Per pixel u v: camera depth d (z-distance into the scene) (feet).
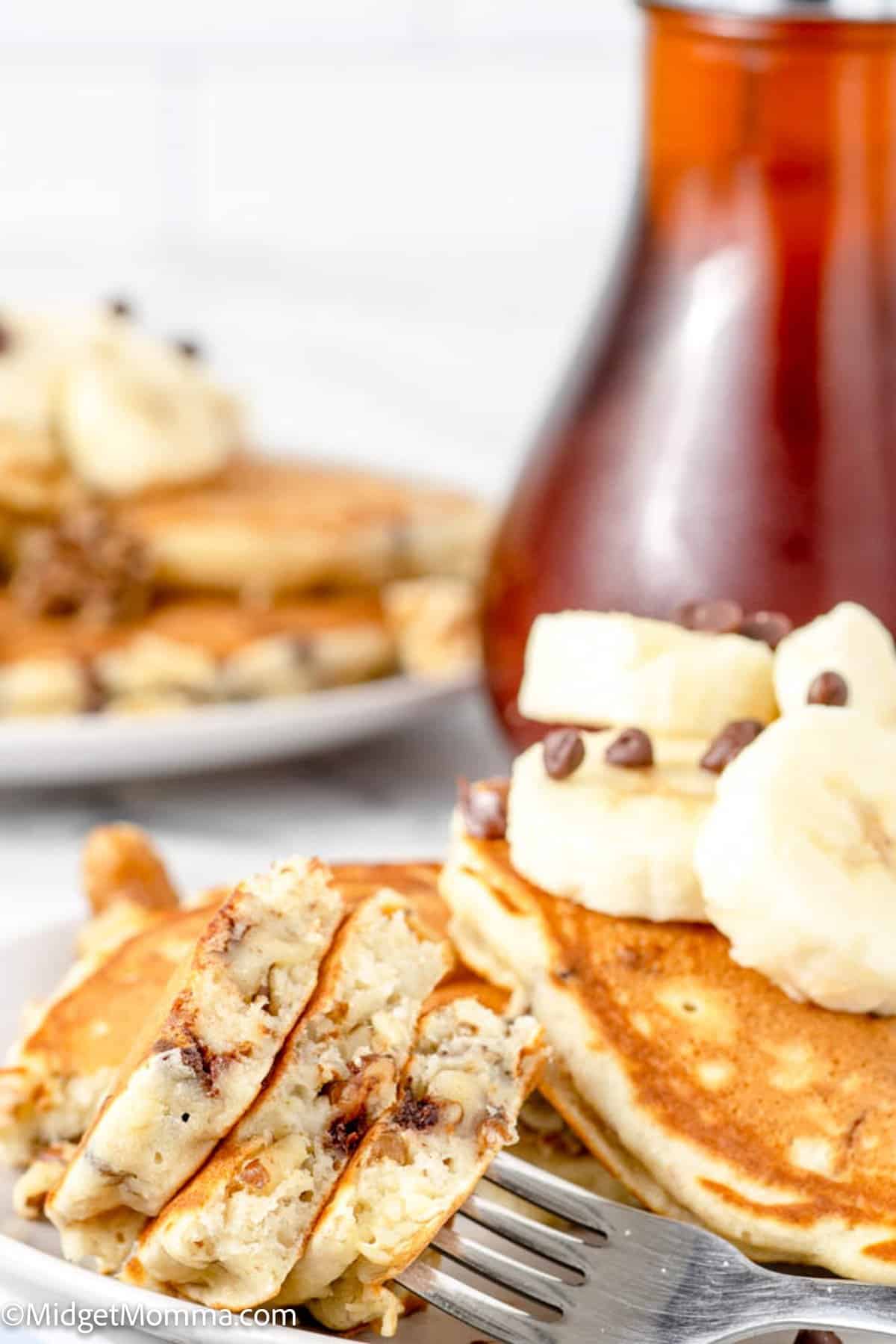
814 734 1.50
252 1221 1.38
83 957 1.63
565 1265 1.43
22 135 3.63
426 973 1.45
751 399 1.78
